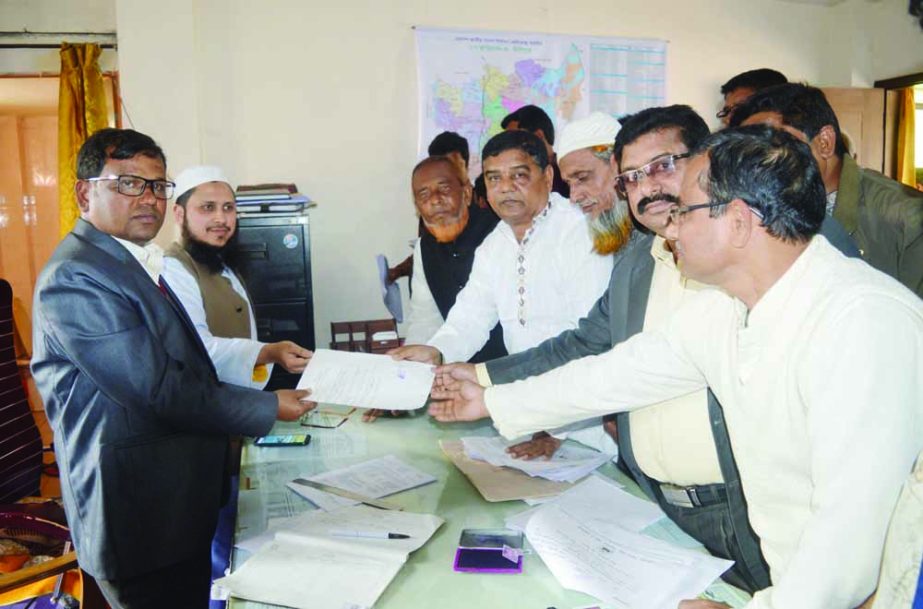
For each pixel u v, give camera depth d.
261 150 3.77
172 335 1.49
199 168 2.28
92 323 1.35
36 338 1.44
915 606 0.68
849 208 1.82
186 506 1.51
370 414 1.95
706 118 4.43
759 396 0.93
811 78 4.59
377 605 1.02
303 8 3.74
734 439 1.02
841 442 0.78
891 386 0.77
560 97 4.11
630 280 1.51
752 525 1.05
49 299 1.36
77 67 3.55
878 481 0.75
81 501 1.42
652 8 4.25
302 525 1.26
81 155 1.55
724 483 1.25
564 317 2.01
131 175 1.54
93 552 1.41
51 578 1.79
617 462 1.67
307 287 3.25
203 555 1.58
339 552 1.15
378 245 3.97
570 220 1.98
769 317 0.91
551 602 1.02
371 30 3.83
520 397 1.45
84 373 1.37
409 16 3.88
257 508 1.36
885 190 1.80
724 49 4.41
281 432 1.84
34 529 1.90
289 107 3.78
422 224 3.28
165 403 1.42
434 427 1.88
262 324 3.22
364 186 3.91
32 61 3.67
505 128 4.01
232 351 1.95
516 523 1.26
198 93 3.60
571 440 1.73
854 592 0.77
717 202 0.87
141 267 1.49
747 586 1.25
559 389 1.38
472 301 2.15
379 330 3.63
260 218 3.16
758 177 0.84
